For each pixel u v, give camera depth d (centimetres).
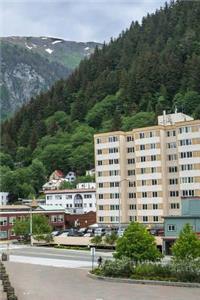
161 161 10631
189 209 7956
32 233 10156
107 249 8619
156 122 18162
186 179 10269
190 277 4812
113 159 11312
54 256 7781
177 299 3909
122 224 11019
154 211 10612
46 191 15975
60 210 13262
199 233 7519
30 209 11250
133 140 11188
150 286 4741
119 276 5200
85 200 15212
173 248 5356
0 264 6141
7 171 19088
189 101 18712
